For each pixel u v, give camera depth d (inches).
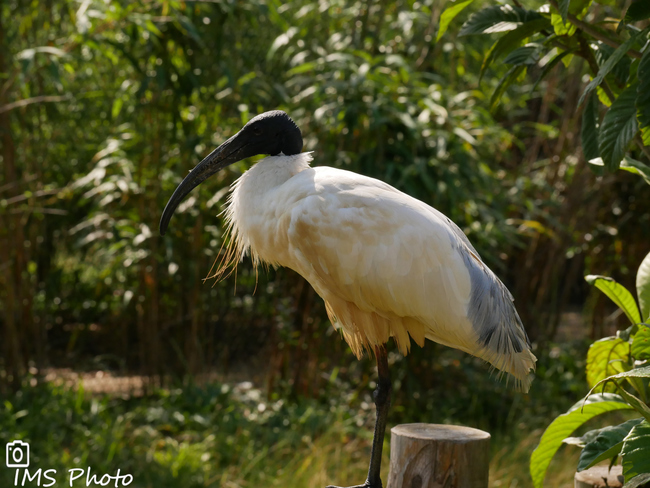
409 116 326.6
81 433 328.8
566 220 428.8
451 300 167.8
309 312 374.6
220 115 389.1
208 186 376.5
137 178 375.6
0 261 369.4
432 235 168.6
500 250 448.1
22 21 375.2
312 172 179.9
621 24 146.3
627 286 454.9
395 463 148.2
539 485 167.0
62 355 490.6
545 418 372.2
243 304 450.9
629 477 127.0
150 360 394.9
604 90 164.9
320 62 332.5
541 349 449.4
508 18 169.8
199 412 361.4
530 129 534.6
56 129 419.2
